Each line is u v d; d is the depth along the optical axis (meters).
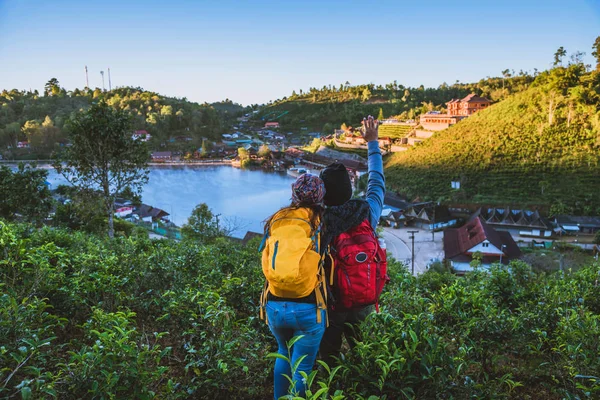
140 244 9.08
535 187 73.31
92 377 3.03
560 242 58.12
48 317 4.12
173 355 4.41
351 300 3.17
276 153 152.88
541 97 95.81
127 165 22.95
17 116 196.88
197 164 151.62
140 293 5.88
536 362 4.69
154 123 194.25
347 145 144.62
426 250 56.72
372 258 3.19
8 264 4.75
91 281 5.23
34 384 2.96
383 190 3.80
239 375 3.93
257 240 16.67
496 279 7.35
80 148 21.69
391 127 141.75
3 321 3.40
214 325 4.06
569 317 4.88
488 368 4.41
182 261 7.00
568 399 3.48
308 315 2.95
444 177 84.19
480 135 93.62
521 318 5.09
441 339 3.43
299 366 3.07
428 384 3.15
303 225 2.98
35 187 26.70
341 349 4.01
